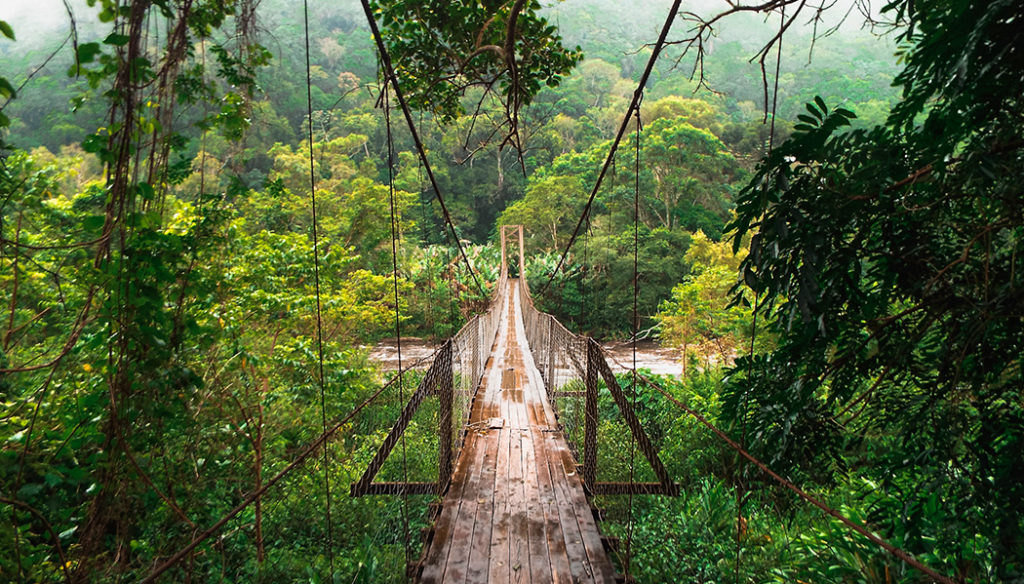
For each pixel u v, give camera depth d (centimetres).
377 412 794
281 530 394
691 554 352
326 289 617
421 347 1977
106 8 135
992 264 165
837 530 317
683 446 666
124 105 138
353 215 1622
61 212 294
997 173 139
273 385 484
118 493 185
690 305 1219
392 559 313
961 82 132
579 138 4478
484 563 256
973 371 164
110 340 171
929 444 179
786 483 146
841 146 167
